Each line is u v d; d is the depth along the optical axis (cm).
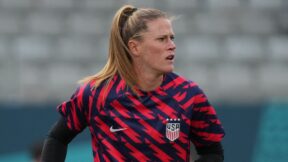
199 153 1125
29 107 2748
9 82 3669
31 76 3788
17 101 3444
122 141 1034
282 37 4444
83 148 2631
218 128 1085
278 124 2847
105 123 1054
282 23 4550
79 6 4434
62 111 1098
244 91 3697
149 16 1048
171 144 1028
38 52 4056
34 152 1970
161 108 1038
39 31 4269
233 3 4559
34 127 2745
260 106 2859
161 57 1035
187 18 4422
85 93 1068
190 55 4116
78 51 4094
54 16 4362
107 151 1045
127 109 1043
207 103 1066
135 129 1030
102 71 1085
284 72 4066
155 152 1024
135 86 1051
